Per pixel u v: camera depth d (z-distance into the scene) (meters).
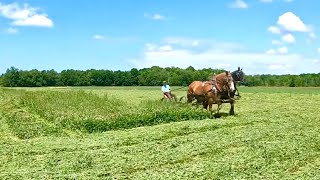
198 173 14.87
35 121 30.77
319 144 19.89
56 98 44.72
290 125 26.02
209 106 31.64
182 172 15.01
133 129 26.14
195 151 18.64
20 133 25.34
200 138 21.59
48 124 29.05
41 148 20.08
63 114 32.06
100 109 35.06
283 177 14.36
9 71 161.62
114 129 27.19
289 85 133.38
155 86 150.75
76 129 26.88
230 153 18.22
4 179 14.40
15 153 19.11
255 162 16.45
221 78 31.34
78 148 20.11
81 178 14.45
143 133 23.84
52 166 16.50
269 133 23.02
